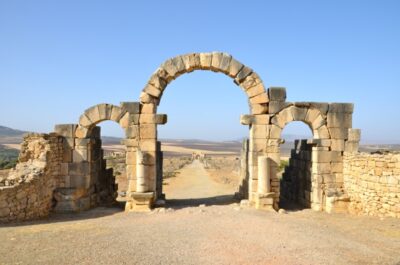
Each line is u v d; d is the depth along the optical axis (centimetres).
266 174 1823
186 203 2114
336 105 1894
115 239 1182
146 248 1075
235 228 1342
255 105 1886
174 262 952
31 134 1762
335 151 1886
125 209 1836
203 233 1263
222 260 971
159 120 1892
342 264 945
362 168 1714
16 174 1666
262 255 1014
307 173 1988
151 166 1884
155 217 1616
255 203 1845
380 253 1045
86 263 941
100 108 1900
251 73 1898
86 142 1906
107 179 2292
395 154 1623
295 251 1052
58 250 1052
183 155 13062
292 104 1888
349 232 1327
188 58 1905
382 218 1561
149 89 1898
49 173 1767
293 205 2064
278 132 1881
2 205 1444
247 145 2084
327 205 1830
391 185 1562
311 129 1984
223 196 2502
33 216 1605
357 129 1888
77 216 1698
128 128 1886
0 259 968
